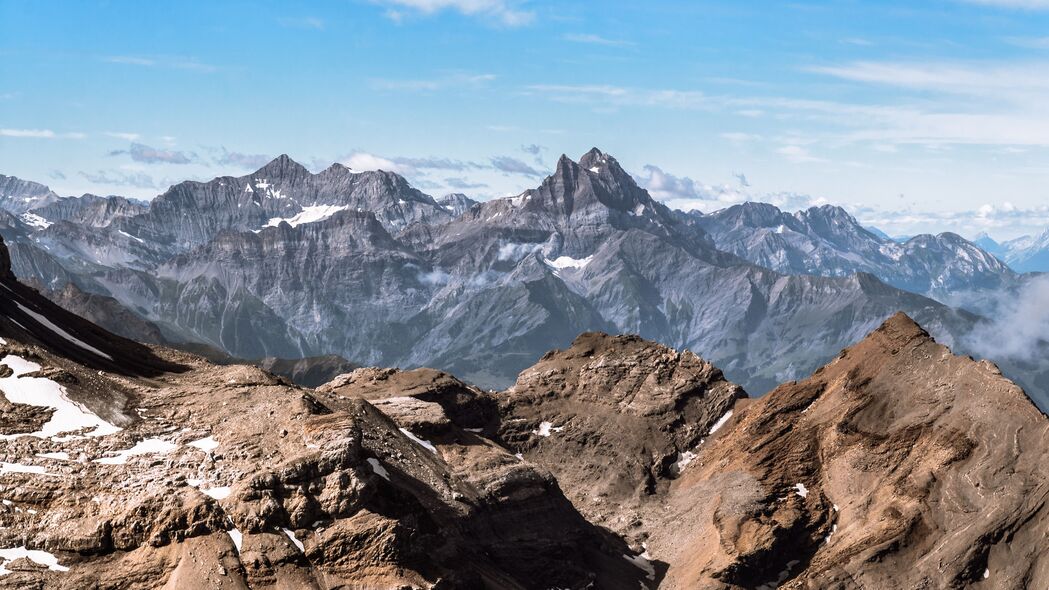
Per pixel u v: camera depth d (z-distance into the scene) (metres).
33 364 169.38
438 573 154.25
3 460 151.75
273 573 144.88
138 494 148.88
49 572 140.12
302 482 153.38
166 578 141.75
